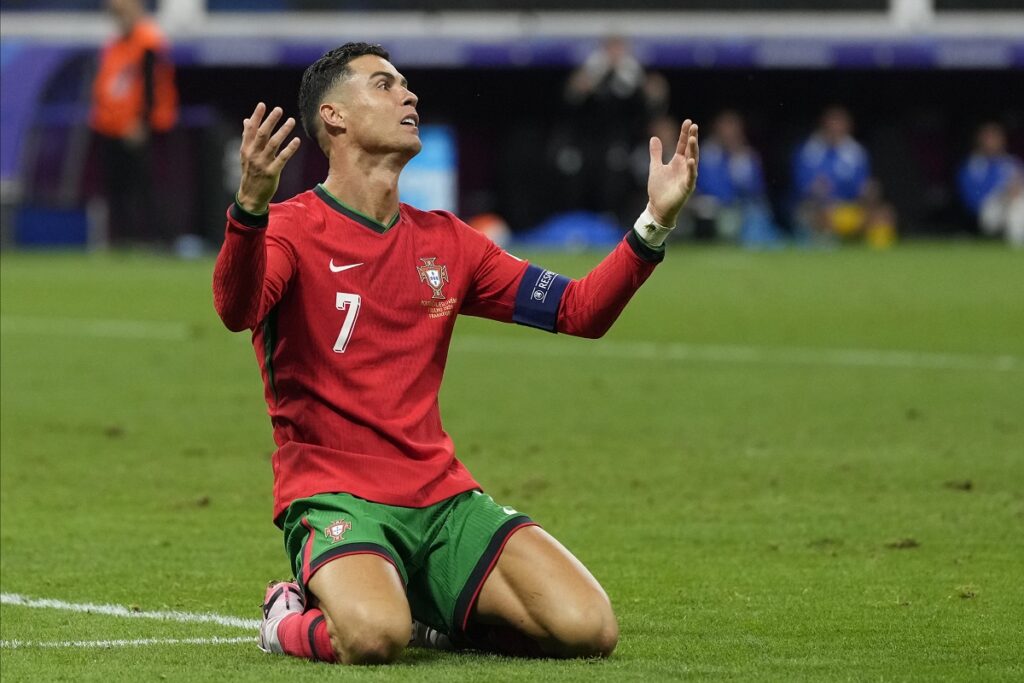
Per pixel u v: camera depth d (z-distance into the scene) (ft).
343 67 61.26
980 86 362.12
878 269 261.85
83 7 339.98
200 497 92.99
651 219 61.41
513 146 347.56
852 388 133.90
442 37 334.24
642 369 147.23
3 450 107.96
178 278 239.30
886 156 359.25
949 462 101.24
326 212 60.95
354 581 56.18
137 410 124.26
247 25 342.23
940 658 57.77
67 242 305.94
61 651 59.47
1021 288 226.38
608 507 89.25
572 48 333.62
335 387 59.88
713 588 70.49
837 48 341.21
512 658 57.72
